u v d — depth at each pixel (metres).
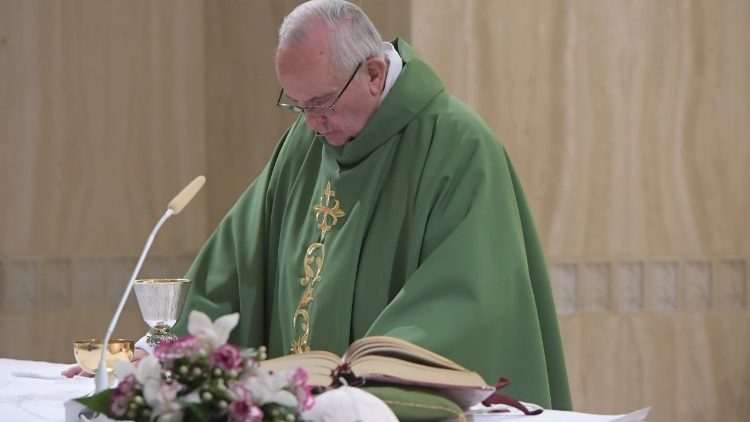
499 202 11.12
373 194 11.71
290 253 12.27
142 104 24.38
